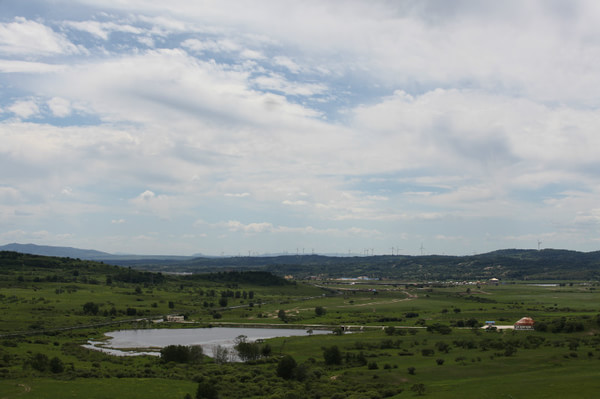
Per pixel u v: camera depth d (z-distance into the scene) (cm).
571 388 10038
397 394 11294
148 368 14725
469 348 17712
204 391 10719
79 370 13900
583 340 17788
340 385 12662
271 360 16875
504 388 10600
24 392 10775
